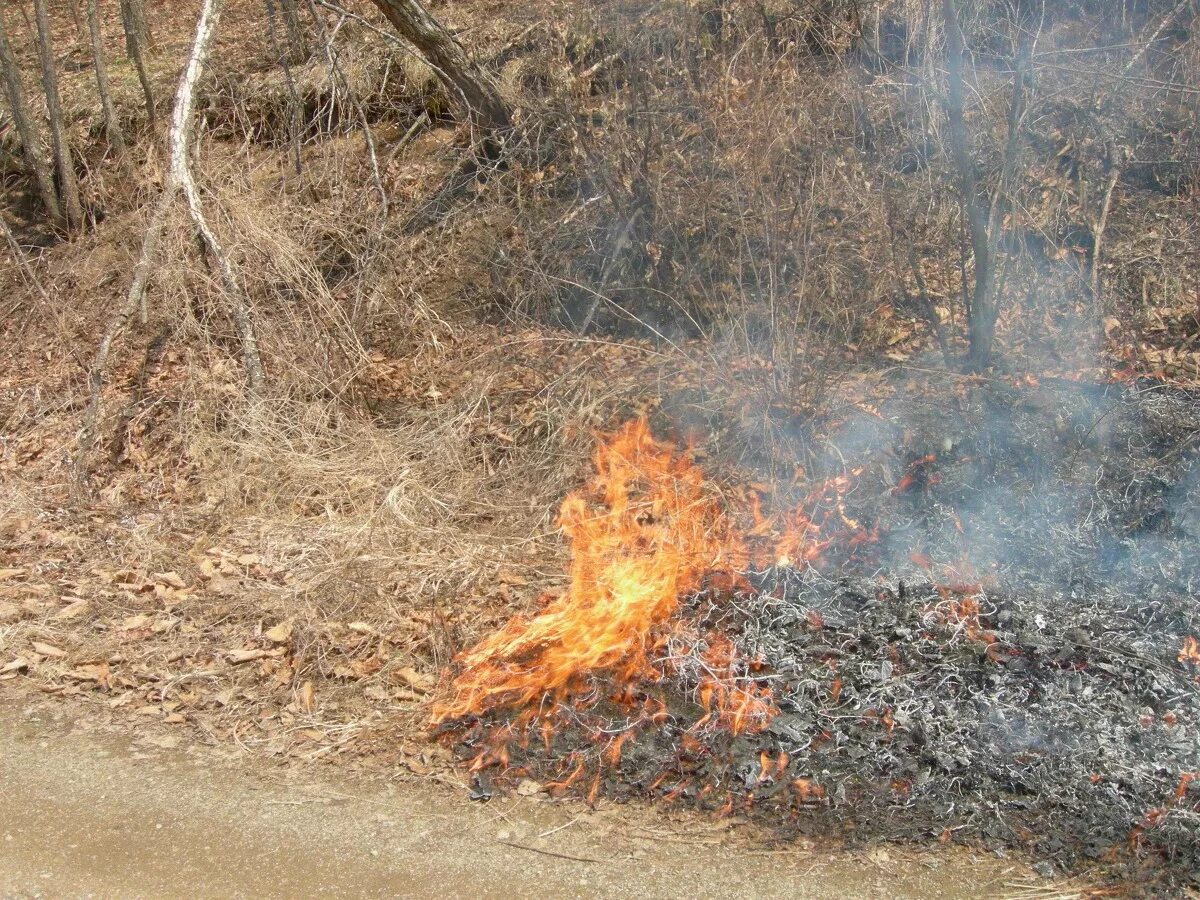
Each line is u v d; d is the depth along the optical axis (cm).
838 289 757
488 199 921
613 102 830
